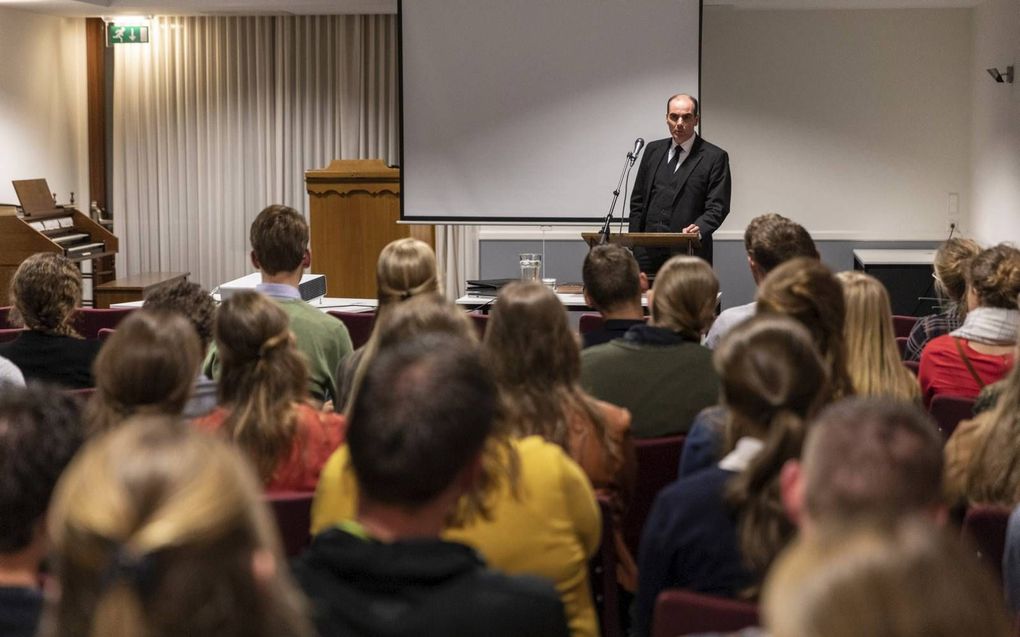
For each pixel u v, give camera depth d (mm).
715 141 8508
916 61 8344
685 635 1612
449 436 1291
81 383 3619
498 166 7730
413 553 1281
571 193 7688
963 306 4031
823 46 8367
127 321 2246
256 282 5133
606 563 2434
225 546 830
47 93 9562
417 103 7746
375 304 5758
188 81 9633
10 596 1277
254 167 9664
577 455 2459
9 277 8344
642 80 7523
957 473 2445
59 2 8688
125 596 796
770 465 1722
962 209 8430
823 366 1850
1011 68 7062
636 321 3443
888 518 717
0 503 1308
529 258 5812
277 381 2469
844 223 8508
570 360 2482
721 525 1838
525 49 7602
